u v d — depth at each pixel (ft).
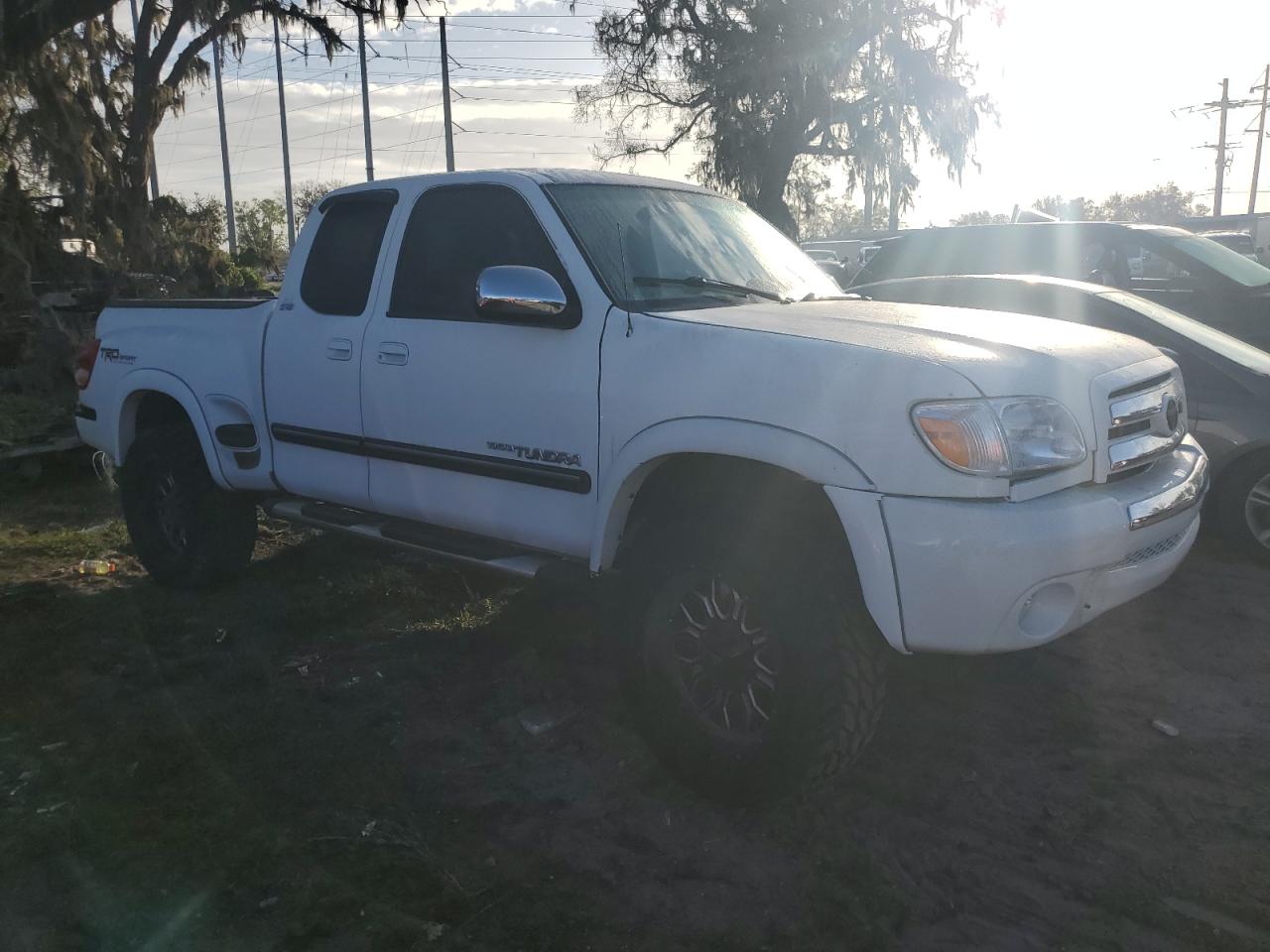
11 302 39.50
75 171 51.62
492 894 9.44
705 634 10.87
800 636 9.91
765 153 91.50
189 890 9.48
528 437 12.30
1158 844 10.16
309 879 9.61
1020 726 12.62
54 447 25.18
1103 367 11.07
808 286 14.15
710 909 9.25
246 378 16.07
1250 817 10.53
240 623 16.02
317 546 19.95
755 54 89.04
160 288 48.57
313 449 15.23
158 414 18.63
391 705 13.29
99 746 12.16
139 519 17.88
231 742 12.21
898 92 89.97
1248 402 18.08
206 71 77.66
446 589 17.56
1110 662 14.34
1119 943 8.77
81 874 9.72
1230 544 18.43
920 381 9.71
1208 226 85.10
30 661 14.57
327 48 67.56
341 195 15.40
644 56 94.27
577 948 8.73
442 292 13.53
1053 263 26.81
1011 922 9.07
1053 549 9.58
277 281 123.03
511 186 13.12
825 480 9.85
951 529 9.43
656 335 11.27
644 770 11.65
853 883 9.61
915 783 11.32
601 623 15.81
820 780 10.29
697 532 10.67
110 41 74.33
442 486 13.47
